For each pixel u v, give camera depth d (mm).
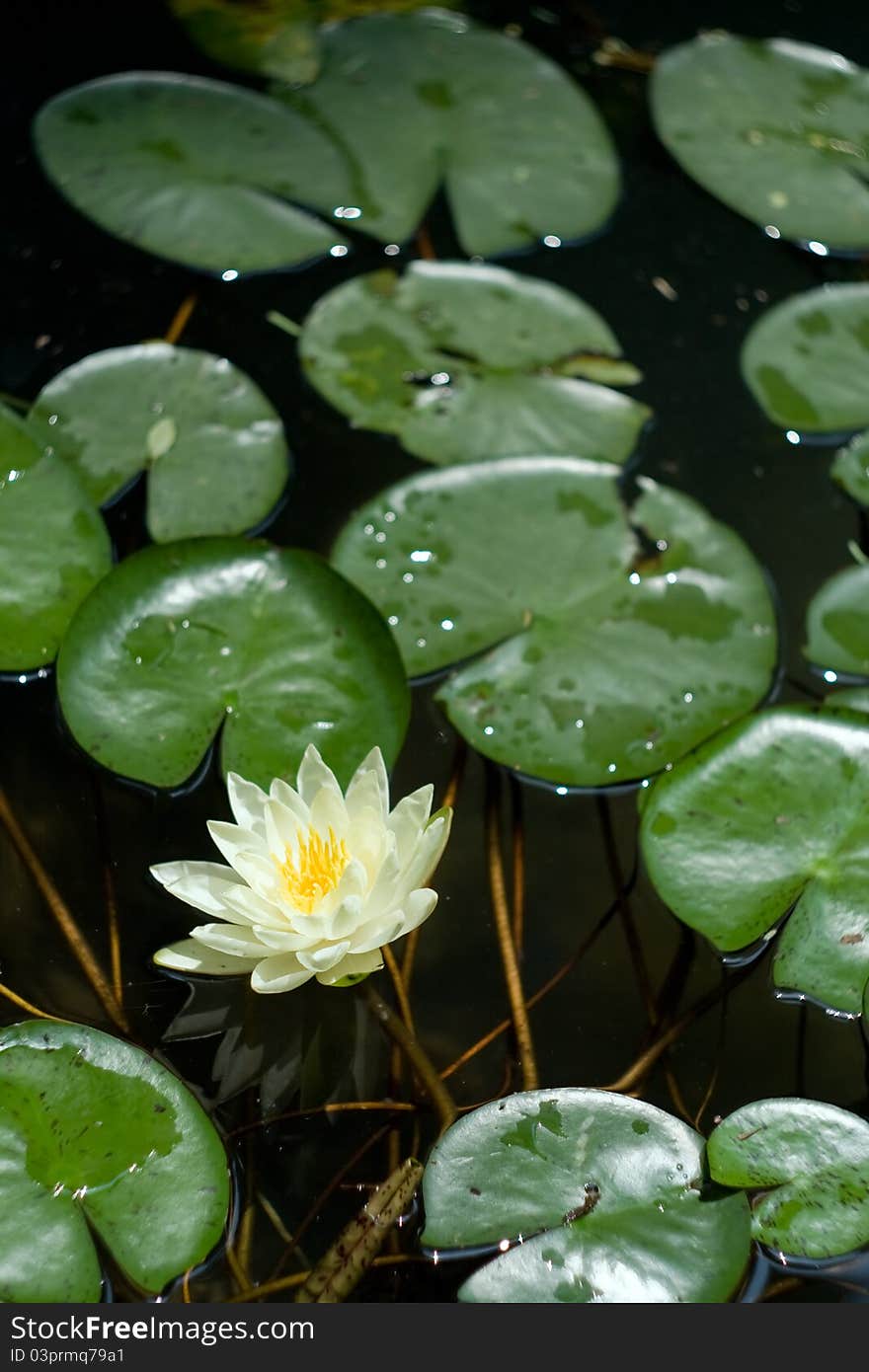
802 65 2779
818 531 2541
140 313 2617
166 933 2383
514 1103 2328
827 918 2373
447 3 2824
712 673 2451
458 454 2547
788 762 2408
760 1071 2357
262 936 2340
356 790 2367
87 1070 2322
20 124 2705
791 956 2369
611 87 2785
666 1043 2365
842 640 2479
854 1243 2293
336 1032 2367
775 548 2531
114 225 2635
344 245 2658
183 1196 2299
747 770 2408
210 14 2793
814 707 2424
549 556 2488
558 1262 2287
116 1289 2283
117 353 2562
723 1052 2363
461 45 2779
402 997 2379
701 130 2729
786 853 2389
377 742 2426
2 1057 2320
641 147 2750
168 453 2521
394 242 2660
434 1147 2314
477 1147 2314
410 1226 2305
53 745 2432
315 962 2340
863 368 2602
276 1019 2369
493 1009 2375
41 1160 2299
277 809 2363
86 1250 2283
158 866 2354
